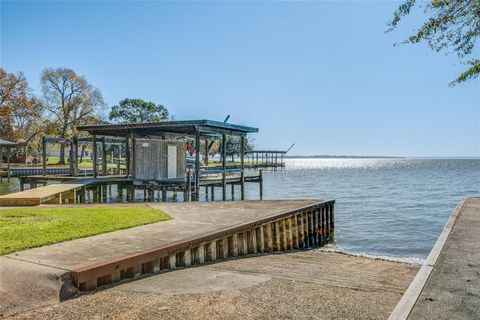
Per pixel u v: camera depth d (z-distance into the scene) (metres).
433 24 5.99
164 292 5.76
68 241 7.57
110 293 5.68
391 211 24.72
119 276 6.25
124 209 11.82
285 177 67.19
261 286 6.19
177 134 25.53
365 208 26.20
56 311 5.00
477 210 10.86
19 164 52.28
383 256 13.00
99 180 21.22
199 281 6.38
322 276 7.45
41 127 53.97
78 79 53.22
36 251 6.79
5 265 5.93
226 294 5.72
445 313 4.26
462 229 8.43
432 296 4.75
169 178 21.14
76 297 5.51
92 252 6.81
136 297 5.52
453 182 53.19
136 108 73.69
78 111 54.19
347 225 19.59
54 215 10.23
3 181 38.59
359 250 14.15
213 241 8.41
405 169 106.81
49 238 7.54
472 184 49.34
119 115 73.00
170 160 21.27
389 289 6.61
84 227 8.73
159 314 4.93
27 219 9.50
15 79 53.12
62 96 53.28
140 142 21.25
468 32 6.05
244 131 23.91
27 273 5.68
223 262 8.31
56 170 39.62
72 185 18.48
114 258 6.30
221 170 23.14
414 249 14.43
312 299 5.64
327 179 61.16
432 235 17.06
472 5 5.73
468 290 4.93
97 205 13.05
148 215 10.69
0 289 5.29
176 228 9.09
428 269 5.75
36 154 59.12
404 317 4.16
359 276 7.95
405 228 18.78
